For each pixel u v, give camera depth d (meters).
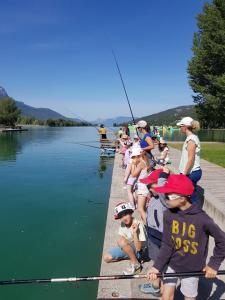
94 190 14.66
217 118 37.72
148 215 4.80
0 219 10.55
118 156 21.03
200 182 10.60
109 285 5.03
